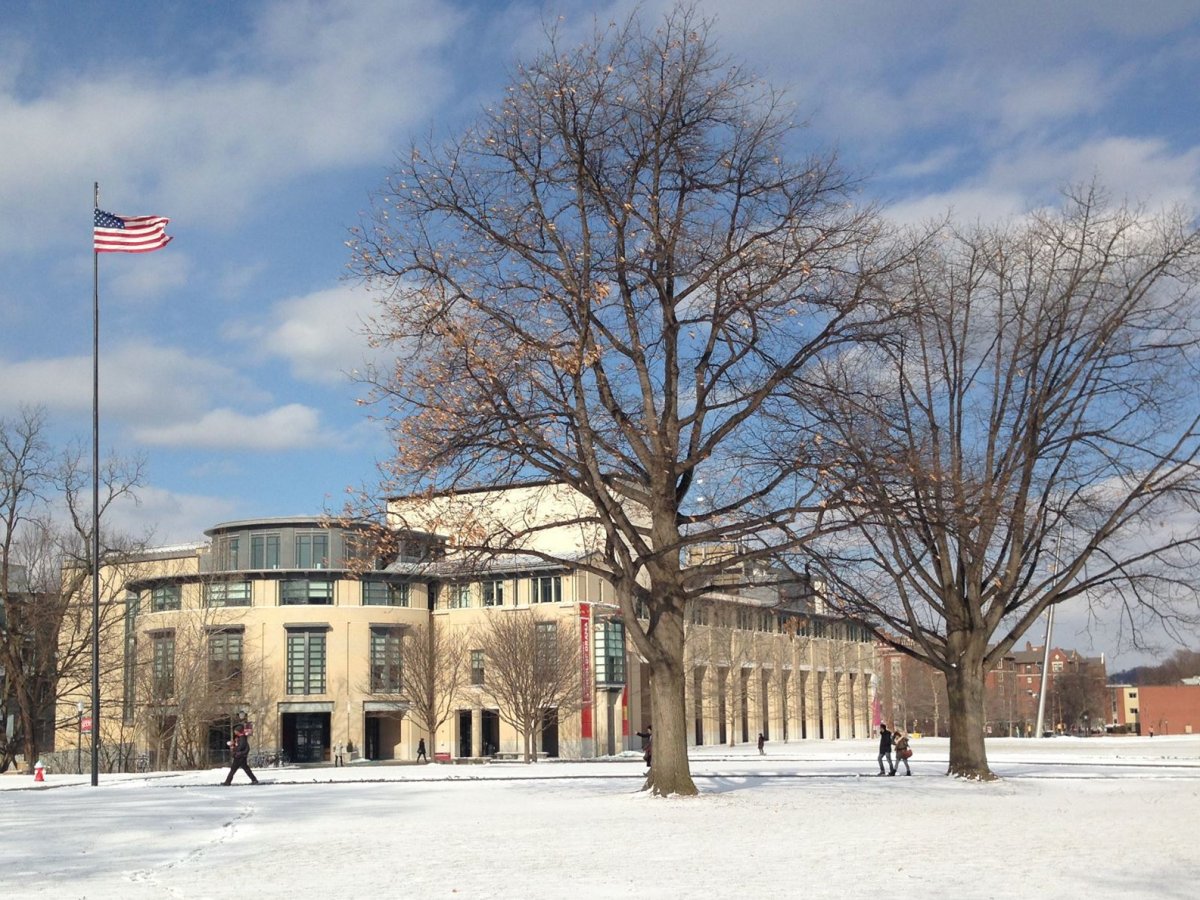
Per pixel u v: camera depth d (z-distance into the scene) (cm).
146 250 4541
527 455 2969
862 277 2969
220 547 9262
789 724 11844
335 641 9069
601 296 2766
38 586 6788
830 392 3027
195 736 7488
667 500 3111
